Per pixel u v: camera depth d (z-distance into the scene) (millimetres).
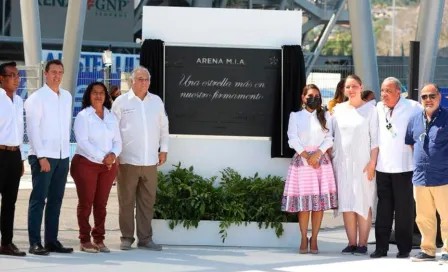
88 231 9828
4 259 9102
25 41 23969
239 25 10875
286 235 10586
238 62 10891
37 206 9422
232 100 10891
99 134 9680
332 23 45938
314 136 9961
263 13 10883
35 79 19328
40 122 9344
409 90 11367
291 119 10117
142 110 10008
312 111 10055
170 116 10836
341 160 10008
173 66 10828
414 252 10320
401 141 9789
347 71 23578
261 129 10914
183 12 10820
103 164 9711
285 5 45000
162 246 10445
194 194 10516
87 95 9828
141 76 9977
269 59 10898
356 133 9945
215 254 9867
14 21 45000
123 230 10141
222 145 10906
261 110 10914
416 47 11297
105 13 46594
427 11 16094
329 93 21781
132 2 47156
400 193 9797
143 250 10078
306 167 9953
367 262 9445
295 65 10789
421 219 9594
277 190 10578
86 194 9719
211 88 10875
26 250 9789
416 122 9531
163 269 8711
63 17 46438
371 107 10000
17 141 9195
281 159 10953
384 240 9883
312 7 46406
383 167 9844
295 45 10820
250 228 10555
